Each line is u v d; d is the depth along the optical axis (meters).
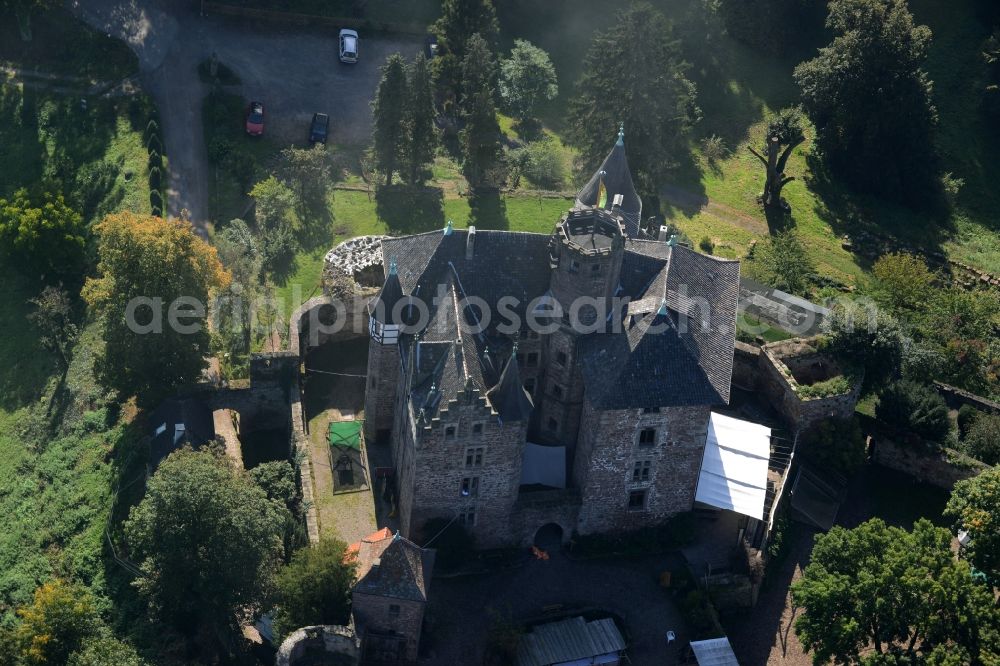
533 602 94.38
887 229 144.88
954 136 157.25
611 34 129.75
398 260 99.62
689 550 99.81
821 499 105.19
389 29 153.00
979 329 125.44
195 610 90.56
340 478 100.62
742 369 113.00
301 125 138.75
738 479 99.88
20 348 115.69
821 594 85.25
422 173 136.38
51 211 117.94
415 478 92.06
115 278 100.94
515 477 94.38
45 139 133.38
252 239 120.06
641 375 92.81
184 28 146.62
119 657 84.44
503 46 156.75
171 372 103.56
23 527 101.69
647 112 129.25
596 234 94.31
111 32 144.12
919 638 89.44
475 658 90.12
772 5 162.88
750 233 138.12
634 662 91.75
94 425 107.81
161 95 138.50
